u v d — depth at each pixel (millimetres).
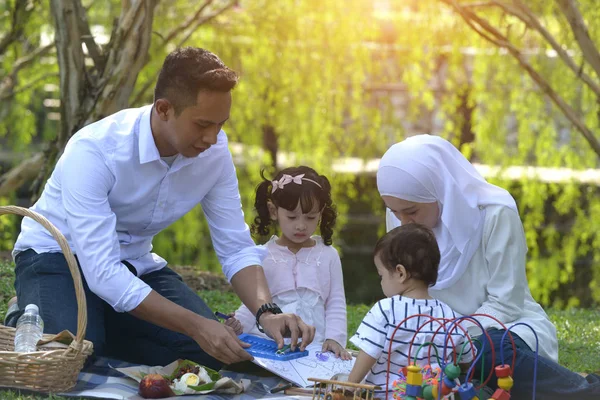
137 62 8141
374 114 12758
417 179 4230
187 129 4027
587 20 11039
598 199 13398
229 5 11016
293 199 4672
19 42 12250
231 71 3980
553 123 14898
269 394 3945
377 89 13375
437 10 11797
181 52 4000
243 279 4555
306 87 12344
